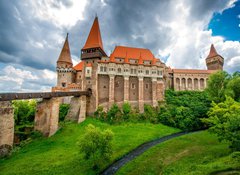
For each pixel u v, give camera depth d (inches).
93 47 2628.0
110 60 2502.5
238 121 830.5
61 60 3061.0
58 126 1870.1
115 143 1460.4
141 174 946.1
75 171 1011.9
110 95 2386.8
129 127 1972.2
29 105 2285.9
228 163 807.7
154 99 2518.5
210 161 930.7
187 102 2546.8
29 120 2149.4
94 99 2338.8
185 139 1504.7
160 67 2667.3
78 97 2209.6
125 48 2768.2
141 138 1605.6
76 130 1827.0
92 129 1103.0
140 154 1267.2
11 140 1307.8
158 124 2145.7
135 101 2508.6
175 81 3312.0
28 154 1301.7
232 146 932.0
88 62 2632.9
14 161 1184.2
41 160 1164.5
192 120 2110.0
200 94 2918.3
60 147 1405.0
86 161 1117.1
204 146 1251.8
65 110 2385.6
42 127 1707.7
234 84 1646.2
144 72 2576.3
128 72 2516.0
